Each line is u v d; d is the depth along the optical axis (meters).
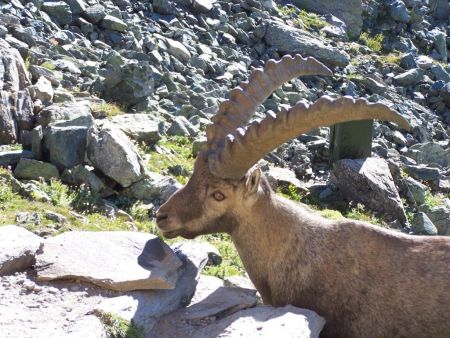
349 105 6.09
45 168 10.96
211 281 7.44
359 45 25.05
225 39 20.72
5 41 14.33
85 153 11.31
